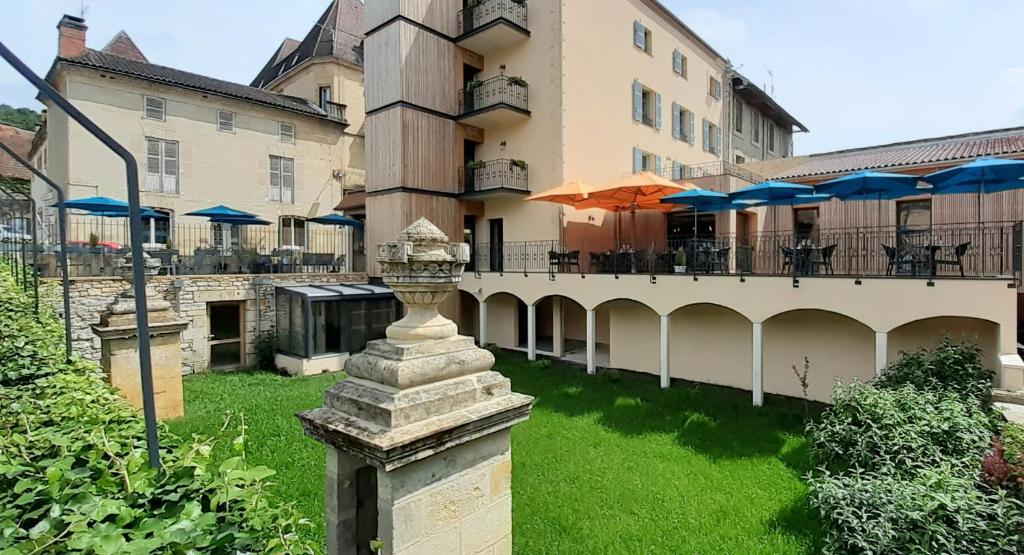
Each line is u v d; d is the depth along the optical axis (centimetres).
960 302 796
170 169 1806
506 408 223
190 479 190
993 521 422
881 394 643
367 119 1703
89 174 1627
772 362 1127
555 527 588
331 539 213
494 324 1719
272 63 2952
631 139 1823
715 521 607
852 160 1490
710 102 2333
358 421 198
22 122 2958
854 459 583
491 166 1641
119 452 216
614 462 776
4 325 456
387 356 207
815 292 939
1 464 190
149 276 1245
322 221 1833
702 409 1025
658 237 1741
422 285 212
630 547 551
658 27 1997
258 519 170
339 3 2627
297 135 2164
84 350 1117
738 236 1514
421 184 1622
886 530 445
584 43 1644
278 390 1145
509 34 1634
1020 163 826
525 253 1527
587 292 1295
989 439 554
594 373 1302
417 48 1619
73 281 1110
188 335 1302
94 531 157
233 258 1480
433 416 199
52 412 278
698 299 1094
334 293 1391
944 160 1166
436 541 200
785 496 667
